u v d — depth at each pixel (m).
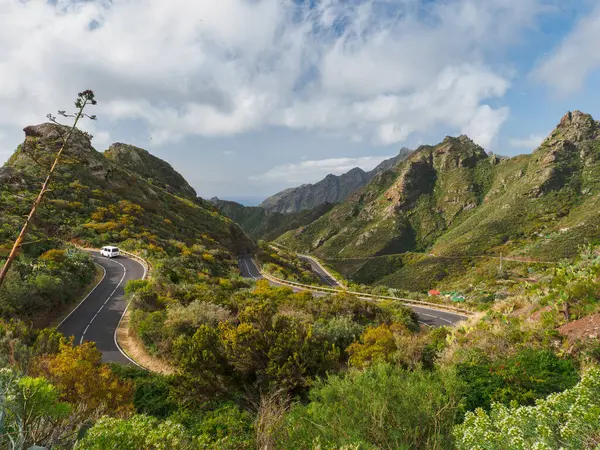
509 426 3.06
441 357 9.49
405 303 33.59
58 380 7.59
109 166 65.31
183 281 30.55
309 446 4.26
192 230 68.69
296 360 8.59
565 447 2.71
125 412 7.39
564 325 8.03
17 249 4.41
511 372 6.23
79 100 5.02
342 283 72.19
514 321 9.99
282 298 26.72
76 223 43.03
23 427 3.44
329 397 5.41
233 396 8.71
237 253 83.94
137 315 18.28
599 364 5.99
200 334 9.69
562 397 3.06
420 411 4.53
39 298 19.47
